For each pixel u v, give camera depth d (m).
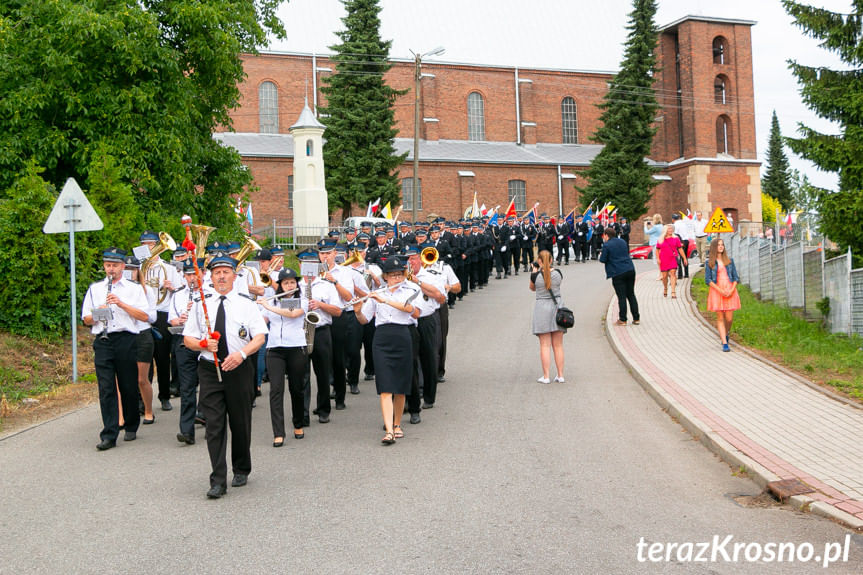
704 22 58.28
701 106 58.09
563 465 7.98
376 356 9.13
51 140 19.44
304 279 10.10
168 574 5.41
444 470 7.89
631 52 51.56
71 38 19.03
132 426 9.60
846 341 14.15
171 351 11.97
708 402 10.23
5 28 19.16
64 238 15.69
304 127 39.91
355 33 44.12
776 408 9.82
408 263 10.30
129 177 19.44
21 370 13.38
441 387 12.30
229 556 5.72
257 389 12.25
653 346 14.73
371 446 9.02
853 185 19.50
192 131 22.12
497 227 29.17
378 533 6.12
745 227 36.94
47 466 8.41
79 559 5.72
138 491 7.44
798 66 20.44
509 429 9.60
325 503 6.93
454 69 57.62
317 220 39.91
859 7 19.78
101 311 9.09
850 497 6.52
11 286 14.62
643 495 6.98
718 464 7.93
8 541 6.12
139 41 19.56
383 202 44.31
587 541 5.88
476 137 58.62
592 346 15.66
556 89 60.88
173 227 19.47
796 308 18.08
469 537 5.99
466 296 23.98
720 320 14.02
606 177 51.31
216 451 7.24
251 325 7.46
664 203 59.62
